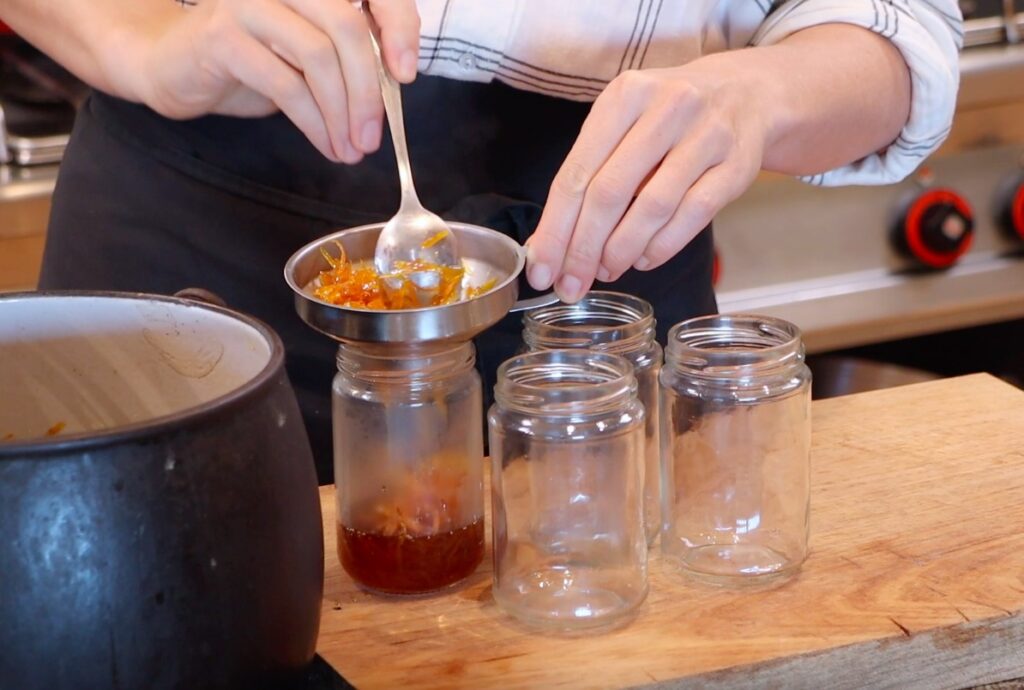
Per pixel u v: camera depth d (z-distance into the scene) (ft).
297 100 2.57
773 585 2.38
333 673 2.16
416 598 2.41
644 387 2.62
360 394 2.38
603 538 2.34
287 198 3.14
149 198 3.26
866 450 2.91
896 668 2.22
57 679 1.61
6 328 2.05
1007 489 2.70
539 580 2.35
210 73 2.72
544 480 2.33
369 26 2.49
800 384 2.46
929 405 3.14
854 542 2.52
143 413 2.14
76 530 1.57
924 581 2.37
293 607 1.81
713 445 2.45
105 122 3.33
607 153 2.43
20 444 1.56
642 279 3.29
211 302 2.12
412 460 2.39
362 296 2.33
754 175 2.60
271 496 1.74
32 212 4.19
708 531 2.46
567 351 2.40
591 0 2.92
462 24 2.87
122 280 3.31
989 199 5.09
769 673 2.15
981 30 4.94
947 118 3.09
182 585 1.63
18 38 5.28
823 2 3.05
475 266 2.49
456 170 3.12
